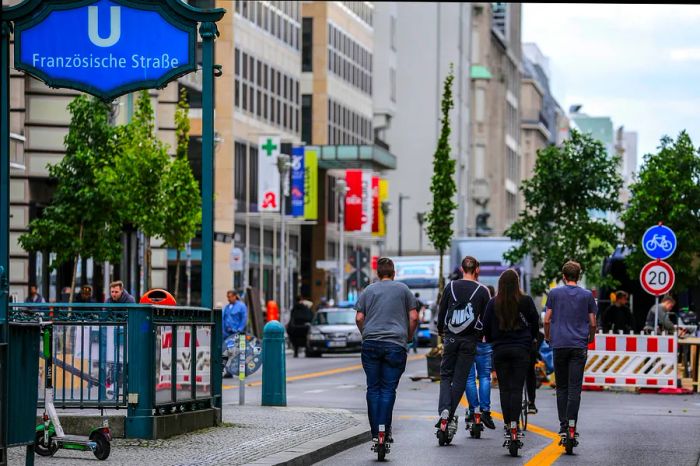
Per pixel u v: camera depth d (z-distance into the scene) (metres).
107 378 30.83
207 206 34.28
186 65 33.34
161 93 99.81
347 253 161.62
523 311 31.33
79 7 33.47
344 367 76.44
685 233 76.62
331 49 150.75
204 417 33.91
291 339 96.31
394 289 30.72
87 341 30.91
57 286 86.69
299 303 96.81
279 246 133.88
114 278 90.25
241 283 120.62
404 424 39.34
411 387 56.44
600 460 29.98
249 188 124.88
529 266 106.25
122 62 33.44
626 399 51.69
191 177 74.81
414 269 123.19
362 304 30.73
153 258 98.00
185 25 33.41
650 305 90.75
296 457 28.17
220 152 117.88
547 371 59.47
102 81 33.47
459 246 106.56
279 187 115.88
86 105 69.81
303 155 120.19
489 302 31.66
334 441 31.52
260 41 127.88
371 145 142.25
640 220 77.19
